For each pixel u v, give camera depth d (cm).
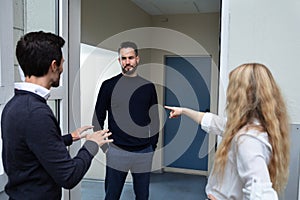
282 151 104
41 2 166
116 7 342
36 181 104
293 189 156
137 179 223
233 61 164
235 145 102
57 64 110
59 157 100
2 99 130
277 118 104
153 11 429
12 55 136
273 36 158
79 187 208
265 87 106
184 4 392
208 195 114
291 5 154
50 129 100
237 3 162
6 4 132
